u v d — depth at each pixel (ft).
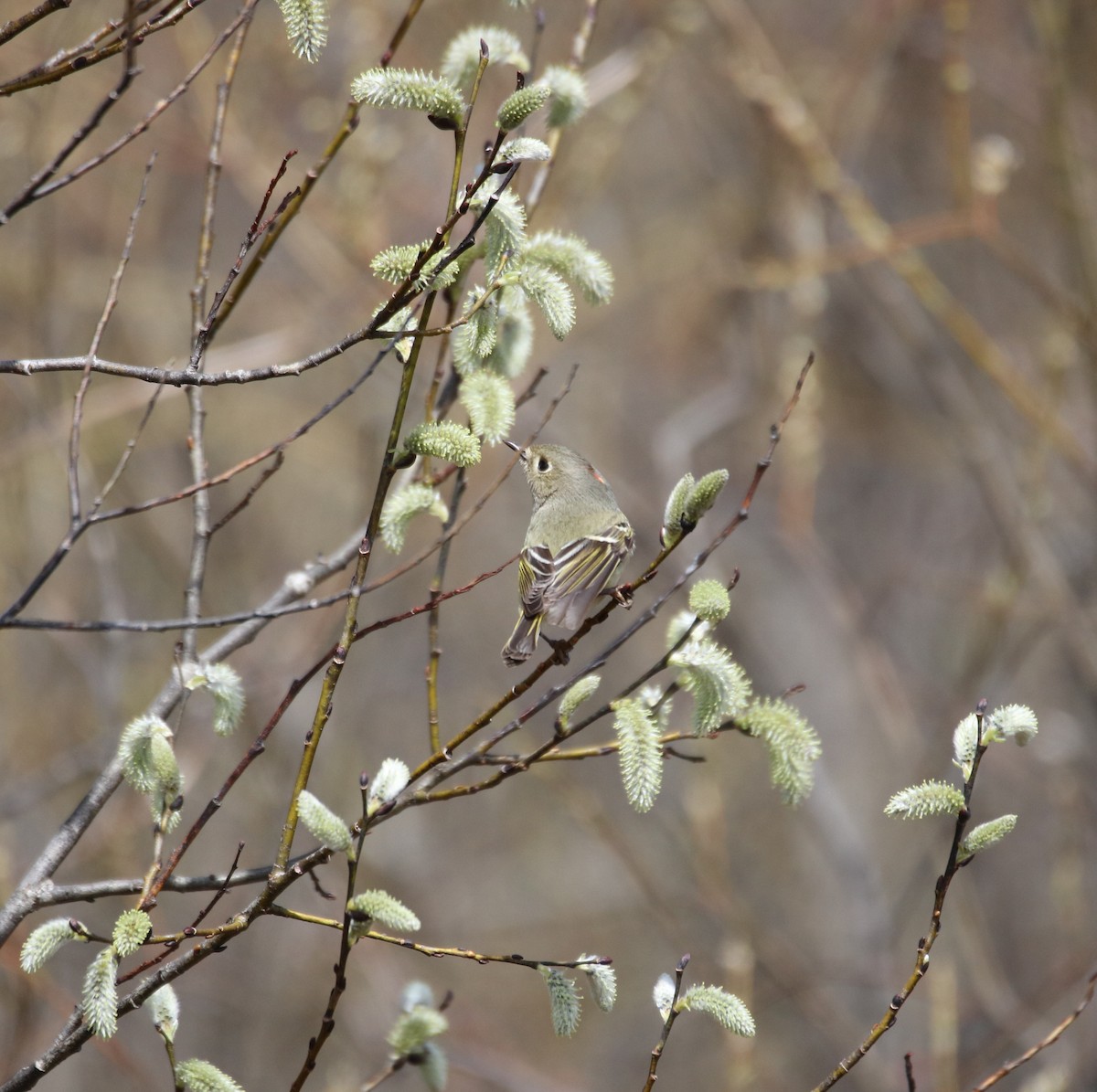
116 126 32.09
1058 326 31.60
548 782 32.40
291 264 36.58
